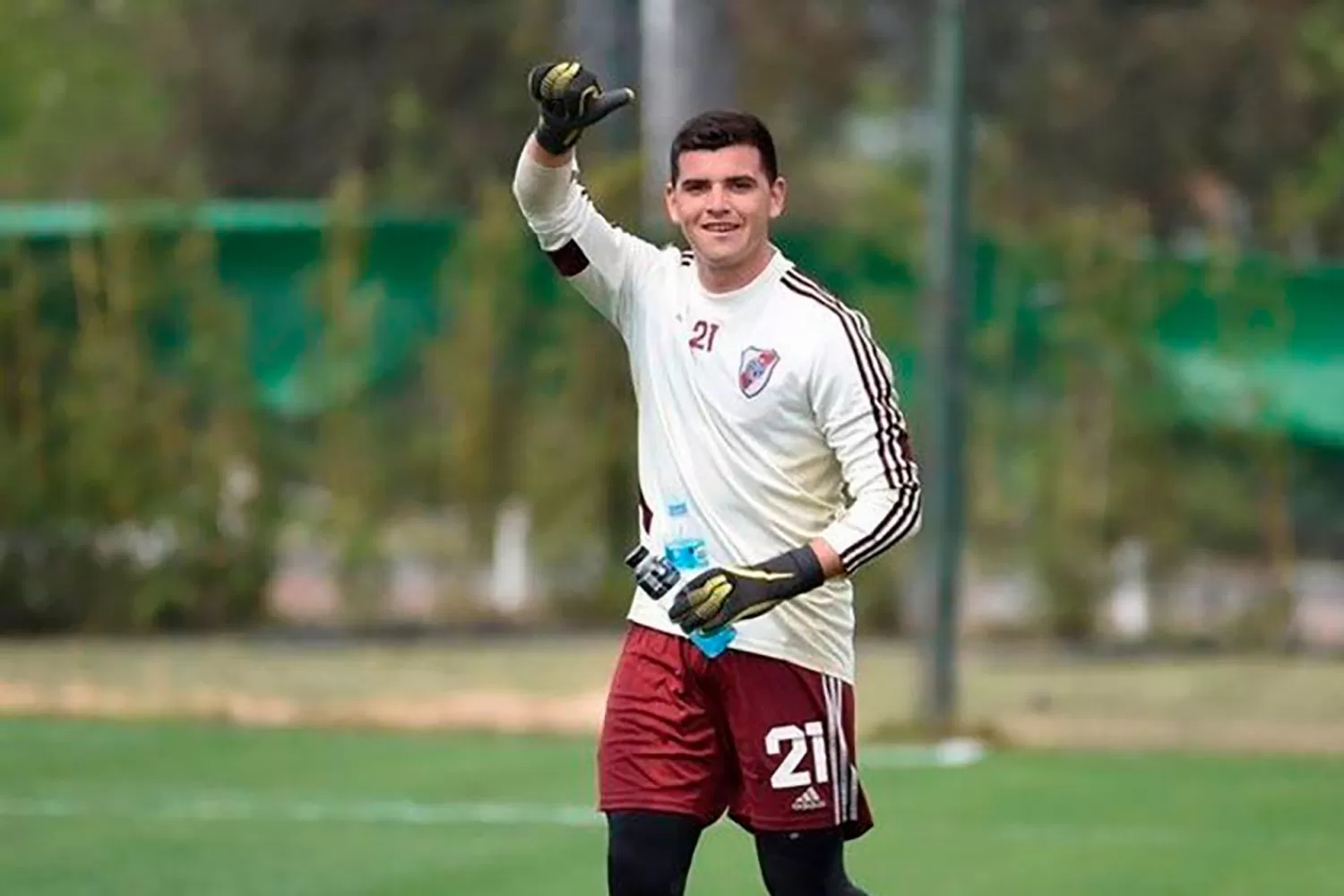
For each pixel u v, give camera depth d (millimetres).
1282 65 121875
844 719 22047
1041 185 121625
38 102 131250
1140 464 64375
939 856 34812
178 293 65438
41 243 65062
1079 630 64750
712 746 21953
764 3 132125
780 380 21281
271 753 44281
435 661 58812
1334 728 48688
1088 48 122938
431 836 35969
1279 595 63844
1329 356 63500
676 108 74625
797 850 22031
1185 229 123125
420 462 66938
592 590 67125
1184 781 41812
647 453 21953
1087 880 33094
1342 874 33594
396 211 88812
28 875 32938
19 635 64375
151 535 65188
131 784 40719
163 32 130875
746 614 20438
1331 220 118062
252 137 126188
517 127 124625
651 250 22422
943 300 46844
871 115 137750
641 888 21891
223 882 32531
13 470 64188
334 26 125938
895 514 20922
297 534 67188
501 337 66500
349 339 65688
